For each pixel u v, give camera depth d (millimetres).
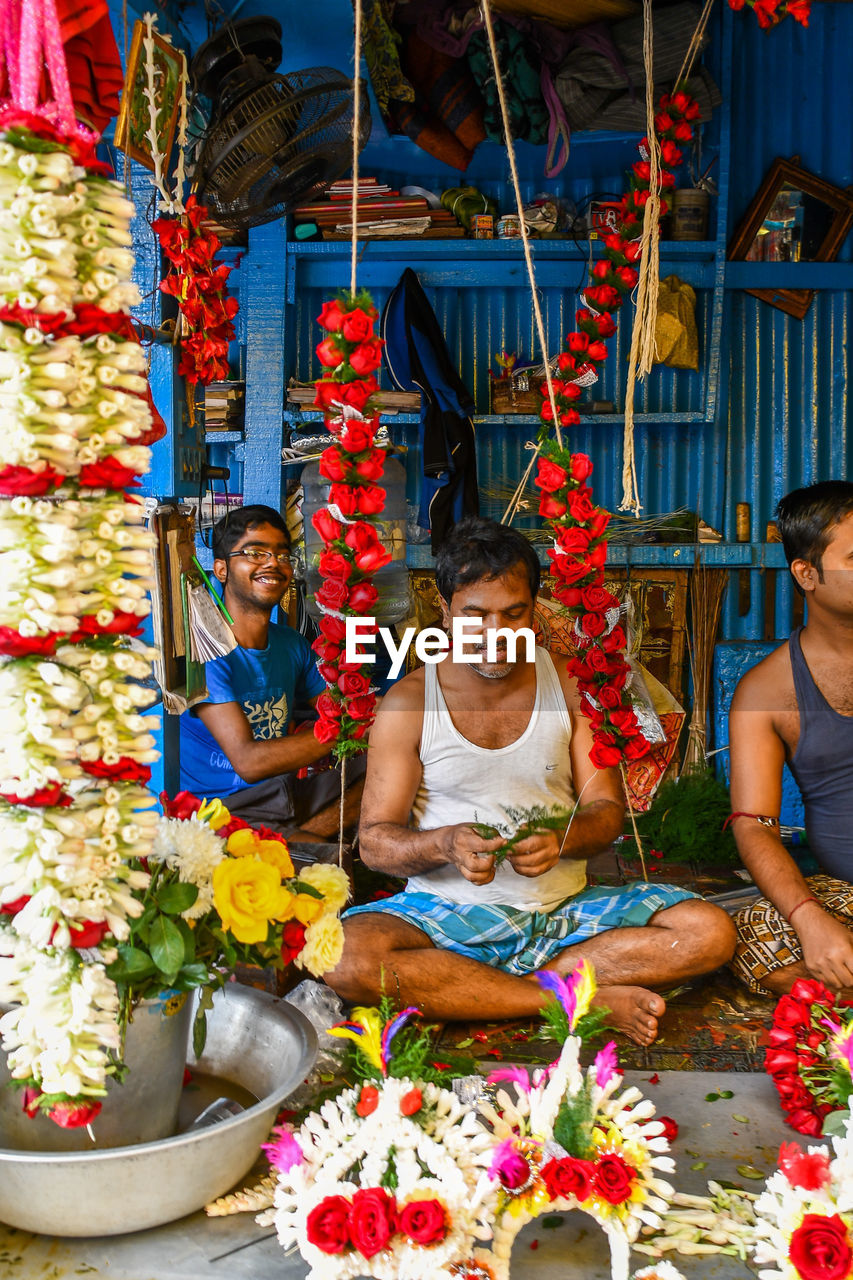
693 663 4953
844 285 4965
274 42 3320
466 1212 1428
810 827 2789
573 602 2510
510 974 2514
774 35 4898
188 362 2980
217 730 3342
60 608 1418
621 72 4414
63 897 1431
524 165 5047
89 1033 1444
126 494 1535
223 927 1662
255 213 3344
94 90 1814
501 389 4973
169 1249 1600
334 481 2152
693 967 2512
